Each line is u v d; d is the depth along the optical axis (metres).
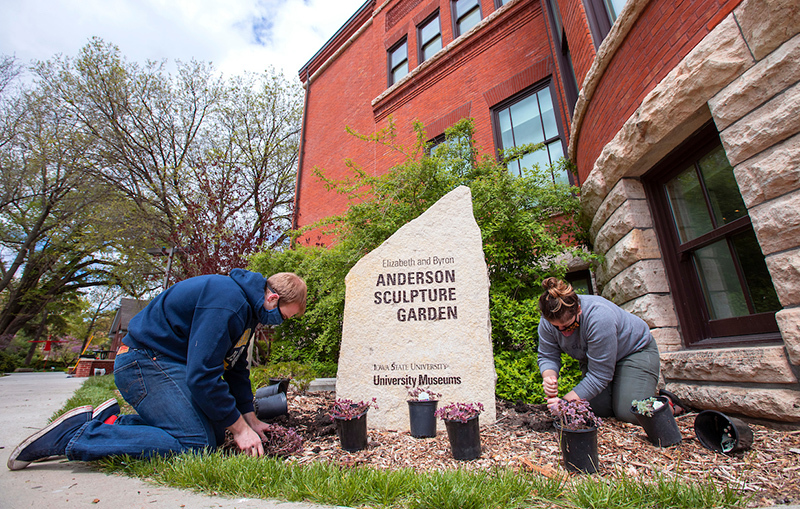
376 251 3.88
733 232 3.15
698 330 3.59
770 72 2.41
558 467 2.25
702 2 2.92
